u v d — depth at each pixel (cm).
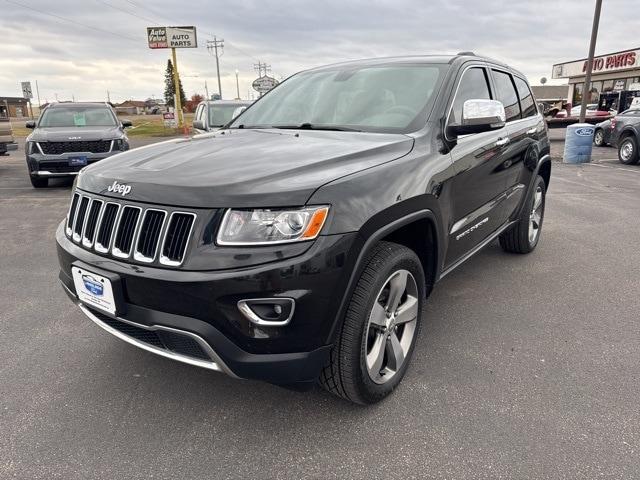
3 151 1291
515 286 437
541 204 536
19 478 218
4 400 275
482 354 321
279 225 212
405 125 313
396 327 278
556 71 4056
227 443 241
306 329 217
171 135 3366
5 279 464
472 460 228
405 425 253
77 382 292
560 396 275
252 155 262
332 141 289
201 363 225
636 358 316
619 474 218
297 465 227
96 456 232
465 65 364
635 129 1335
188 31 3731
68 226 285
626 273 470
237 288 208
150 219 229
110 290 234
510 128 423
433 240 295
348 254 221
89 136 995
